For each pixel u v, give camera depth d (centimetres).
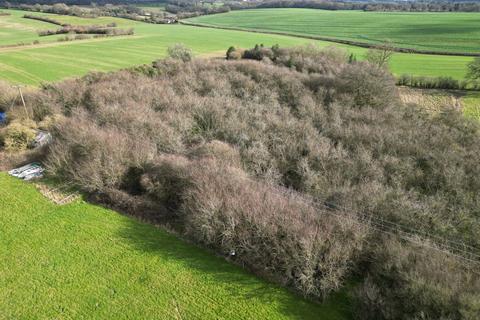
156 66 6412
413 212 2361
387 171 3020
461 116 4412
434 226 2294
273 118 3912
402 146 3362
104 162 3102
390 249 2072
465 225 2359
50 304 2073
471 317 1655
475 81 6022
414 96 5841
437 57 7594
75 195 3088
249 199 2486
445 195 2739
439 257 1983
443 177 2908
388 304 1880
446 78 6106
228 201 2484
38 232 2639
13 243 2527
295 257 2159
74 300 2098
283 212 2375
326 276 2111
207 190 2588
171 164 2988
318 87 5122
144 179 2972
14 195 3078
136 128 3531
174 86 5088
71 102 4719
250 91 5059
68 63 7119
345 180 2900
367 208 2458
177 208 2888
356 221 2270
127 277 2253
